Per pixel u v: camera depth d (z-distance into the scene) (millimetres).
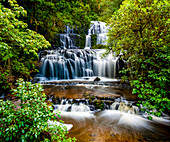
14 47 3611
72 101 4637
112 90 5961
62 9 6125
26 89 1842
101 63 11094
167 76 2613
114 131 3352
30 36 3398
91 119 3984
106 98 4766
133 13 3566
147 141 2941
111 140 2947
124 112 4375
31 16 7328
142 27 3559
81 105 4539
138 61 3426
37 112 1669
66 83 7598
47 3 5805
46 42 3600
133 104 4316
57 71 10445
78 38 16062
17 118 1585
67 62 10773
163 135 3188
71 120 3898
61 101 4723
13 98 4207
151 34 3211
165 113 4062
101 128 3488
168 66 2750
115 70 10266
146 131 3377
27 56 4645
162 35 3113
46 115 1709
